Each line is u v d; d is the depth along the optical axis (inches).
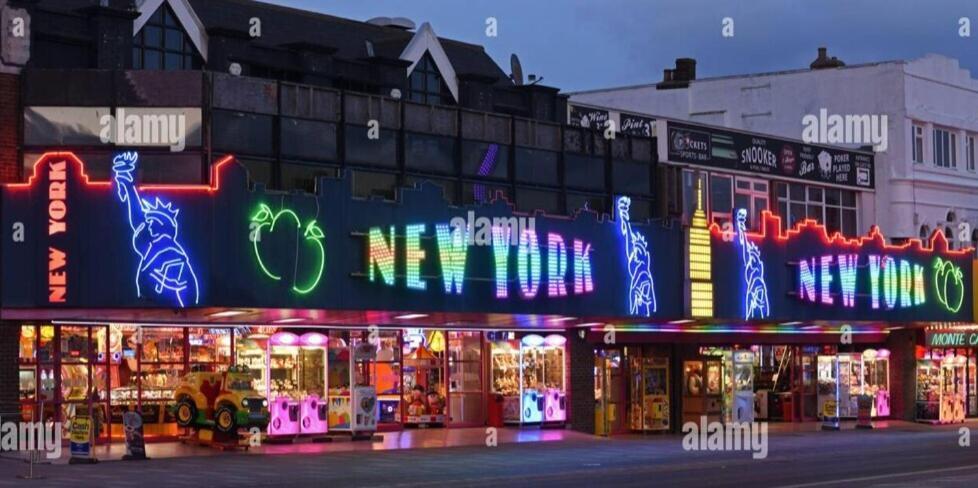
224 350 1462.8
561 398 1747.0
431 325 1620.3
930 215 2308.1
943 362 2127.2
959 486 1121.4
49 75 1365.7
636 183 1819.6
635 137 1825.8
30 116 1362.0
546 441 1603.1
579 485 1131.3
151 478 1137.4
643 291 1699.1
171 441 1430.9
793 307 1888.5
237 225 1341.0
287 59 1599.4
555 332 1748.3
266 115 1435.8
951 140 2393.0
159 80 1374.3
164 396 1427.2
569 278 1612.9
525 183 1681.8
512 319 1608.0
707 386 1862.7
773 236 1872.5
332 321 1519.4
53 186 1326.3
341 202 1417.3
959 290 2154.3
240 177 1346.0
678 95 2461.9
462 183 1612.9
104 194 1328.7
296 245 1379.2
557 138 1724.9
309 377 1505.9
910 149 2269.9
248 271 1343.5
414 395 1659.7
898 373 2133.4
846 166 2180.1
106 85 1368.1
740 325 1870.1
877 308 2005.4
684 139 1883.6
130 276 1322.6
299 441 1482.5
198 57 1517.0
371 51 1731.1
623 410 1812.3
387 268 1440.7
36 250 1326.3
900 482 1162.6
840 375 2068.2
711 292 1775.3
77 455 1249.4
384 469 1248.2
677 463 1380.4
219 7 1630.2
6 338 1341.0
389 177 1541.6
